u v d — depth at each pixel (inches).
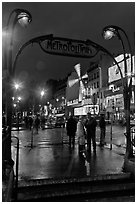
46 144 537.6
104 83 2123.5
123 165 281.9
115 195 217.6
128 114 288.2
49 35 260.8
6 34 245.0
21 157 364.8
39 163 316.2
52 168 285.7
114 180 246.2
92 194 220.2
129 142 283.3
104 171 268.7
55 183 231.9
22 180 228.2
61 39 266.5
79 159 345.4
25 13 250.1
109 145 503.5
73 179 238.2
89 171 268.7
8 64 249.9
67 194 214.7
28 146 500.1
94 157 361.4
